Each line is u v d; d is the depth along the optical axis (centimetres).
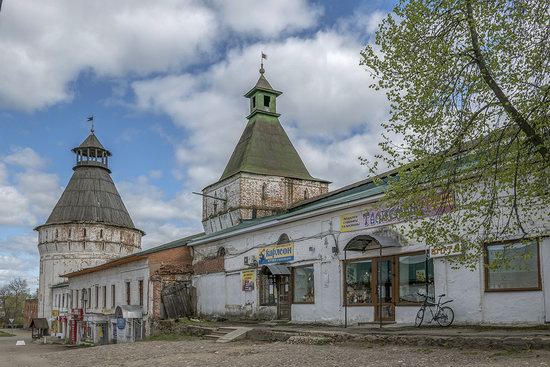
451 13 1312
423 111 1335
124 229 7662
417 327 1817
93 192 7700
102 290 4566
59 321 6269
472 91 1288
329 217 2381
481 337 1335
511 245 1570
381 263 2064
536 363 1066
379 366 1204
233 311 3062
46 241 7338
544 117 1216
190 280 3581
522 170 1261
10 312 12244
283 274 2591
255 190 3781
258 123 4153
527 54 1273
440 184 1361
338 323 2269
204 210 4178
